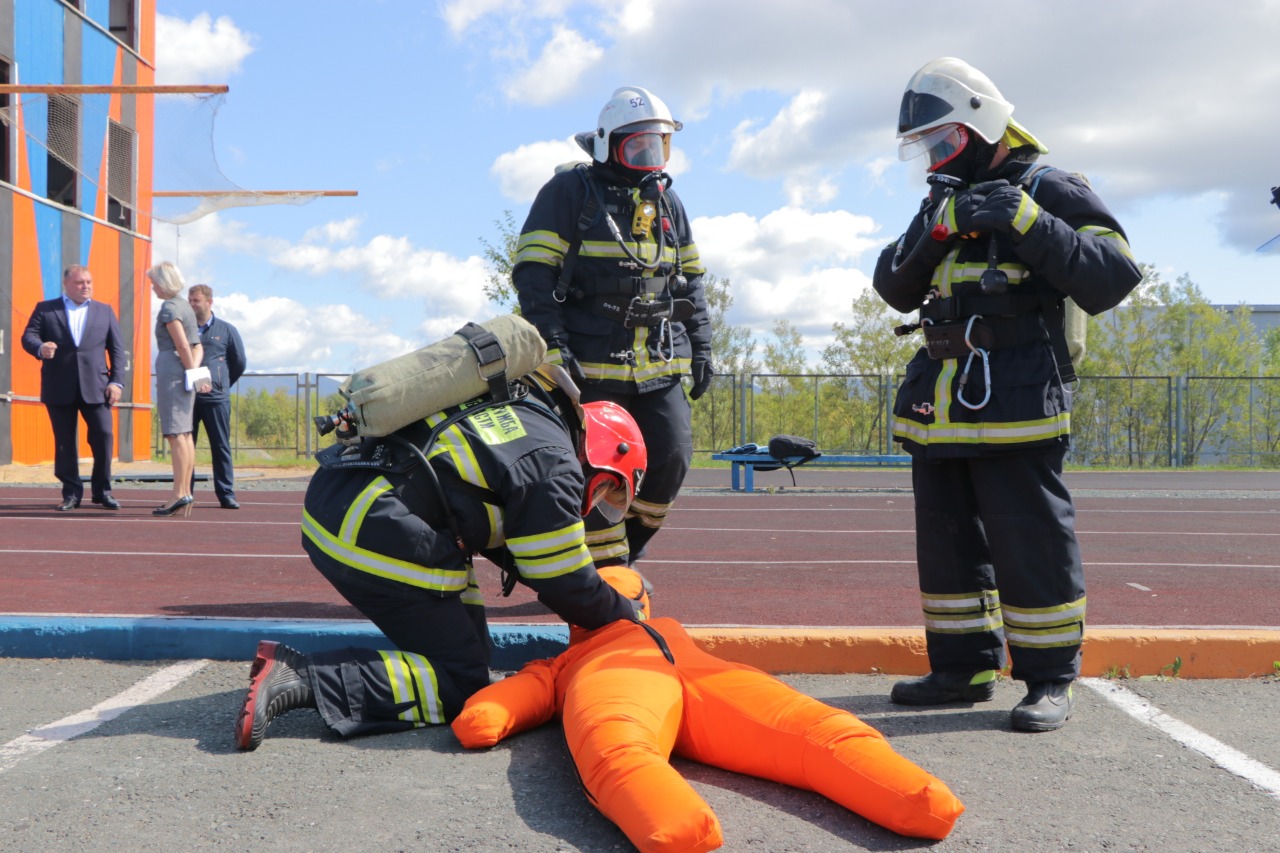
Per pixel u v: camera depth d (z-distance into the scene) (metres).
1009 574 3.39
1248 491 16.55
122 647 4.10
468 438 3.20
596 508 3.75
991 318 3.39
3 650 4.10
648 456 4.73
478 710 3.03
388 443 3.23
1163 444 29.53
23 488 13.10
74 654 4.10
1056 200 3.40
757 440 27.80
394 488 3.17
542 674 3.28
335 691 3.11
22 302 15.91
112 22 19.00
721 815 2.54
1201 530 9.97
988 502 3.42
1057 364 3.40
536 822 2.48
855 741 2.55
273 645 3.06
